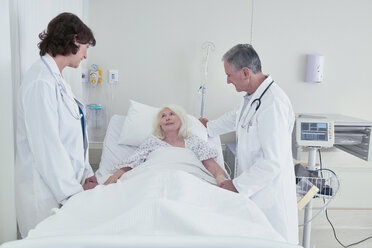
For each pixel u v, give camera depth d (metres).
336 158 2.67
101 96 2.60
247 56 1.43
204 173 1.73
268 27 2.59
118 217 1.03
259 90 1.45
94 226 1.06
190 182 1.34
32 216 1.39
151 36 2.55
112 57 2.56
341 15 2.61
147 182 1.33
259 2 2.56
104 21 2.52
